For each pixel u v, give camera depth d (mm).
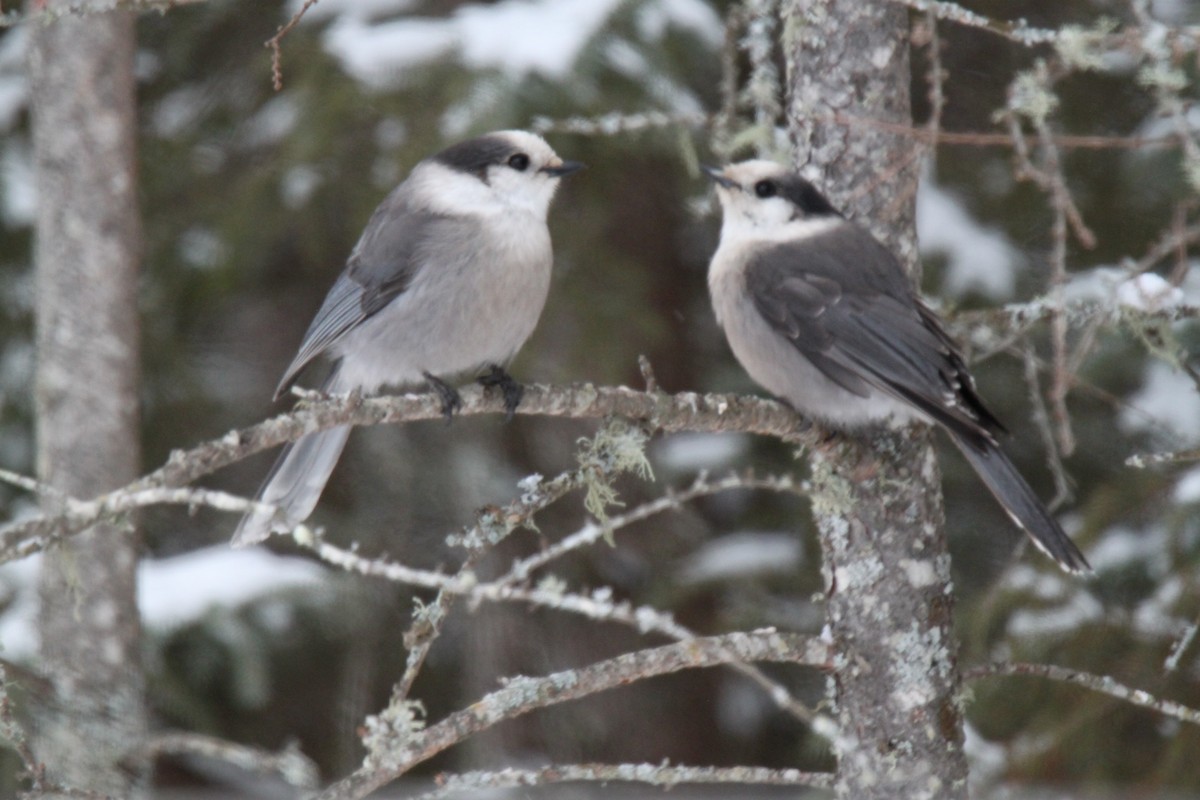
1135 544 9820
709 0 11578
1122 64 11469
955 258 11195
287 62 10930
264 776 12484
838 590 7266
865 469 7207
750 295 8695
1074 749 9211
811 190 7664
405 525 12297
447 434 12398
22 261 12117
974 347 8328
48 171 9594
